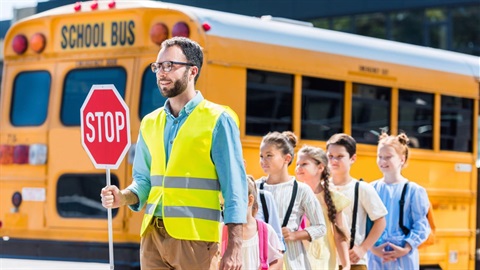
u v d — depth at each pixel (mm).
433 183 13875
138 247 11383
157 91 11539
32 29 12672
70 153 12148
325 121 12312
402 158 9906
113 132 7008
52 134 12320
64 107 12305
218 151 6543
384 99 13156
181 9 11289
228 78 11219
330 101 12398
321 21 24500
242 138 11289
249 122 11398
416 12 25438
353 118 12672
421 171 13664
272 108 11672
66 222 12062
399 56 13422
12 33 12812
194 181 6555
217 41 11156
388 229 9812
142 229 6730
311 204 8266
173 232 6531
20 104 12680
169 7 11391
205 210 6562
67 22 12336
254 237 7406
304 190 8273
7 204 12586
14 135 12672
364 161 12812
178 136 6578
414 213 9812
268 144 8250
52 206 12211
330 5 22516
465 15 26078
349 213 9195
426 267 13711
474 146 14586
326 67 12320
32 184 12406
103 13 11984
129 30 11805
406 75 13469
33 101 12586
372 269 9875
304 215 8305
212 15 11328
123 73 11844
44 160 12352
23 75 12711
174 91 6609
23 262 11984
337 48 12523
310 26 12766
